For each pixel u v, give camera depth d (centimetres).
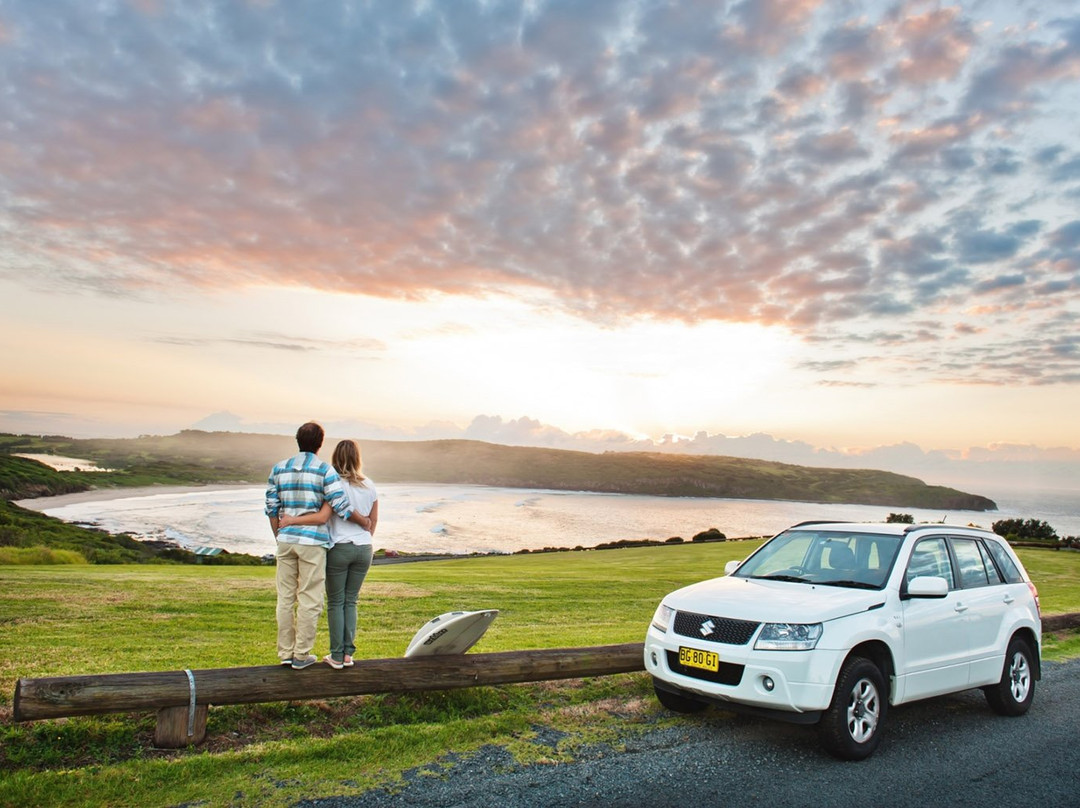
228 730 559
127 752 509
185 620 1169
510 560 5175
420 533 11281
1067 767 583
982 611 730
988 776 555
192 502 15850
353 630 607
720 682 601
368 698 643
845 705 579
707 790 508
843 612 605
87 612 1177
